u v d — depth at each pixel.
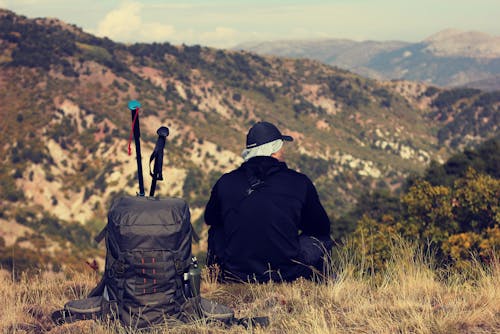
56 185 194.75
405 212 28.81
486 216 23.56
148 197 3.74
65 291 5.11
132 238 3.40
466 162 44.84
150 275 3.41
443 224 23.95
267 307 4.08
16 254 109.75
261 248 4.38
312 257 4.50
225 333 3.54
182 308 3.57
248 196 4.39
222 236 4.75
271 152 4.54
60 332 3.57
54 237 157.62
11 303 4.37
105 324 3.52
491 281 4.47
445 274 5.19
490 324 3.39
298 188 4.43
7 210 170.88
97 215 184.75
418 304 3.98
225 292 4.43
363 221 29.00
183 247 3.54
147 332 3.43
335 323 3.65
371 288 4.68
